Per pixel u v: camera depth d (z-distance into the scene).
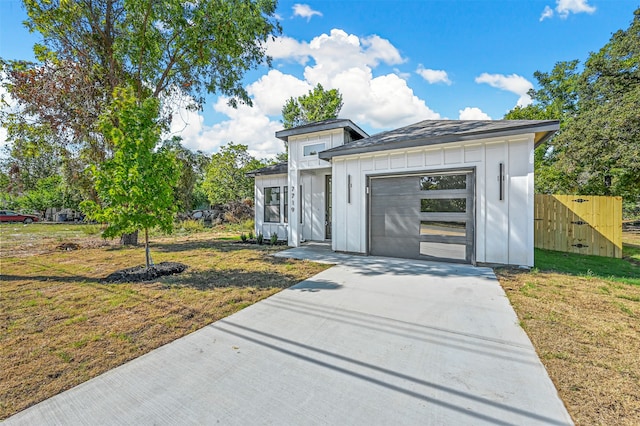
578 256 7.89
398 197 7.51
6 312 3.90
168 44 10.92
